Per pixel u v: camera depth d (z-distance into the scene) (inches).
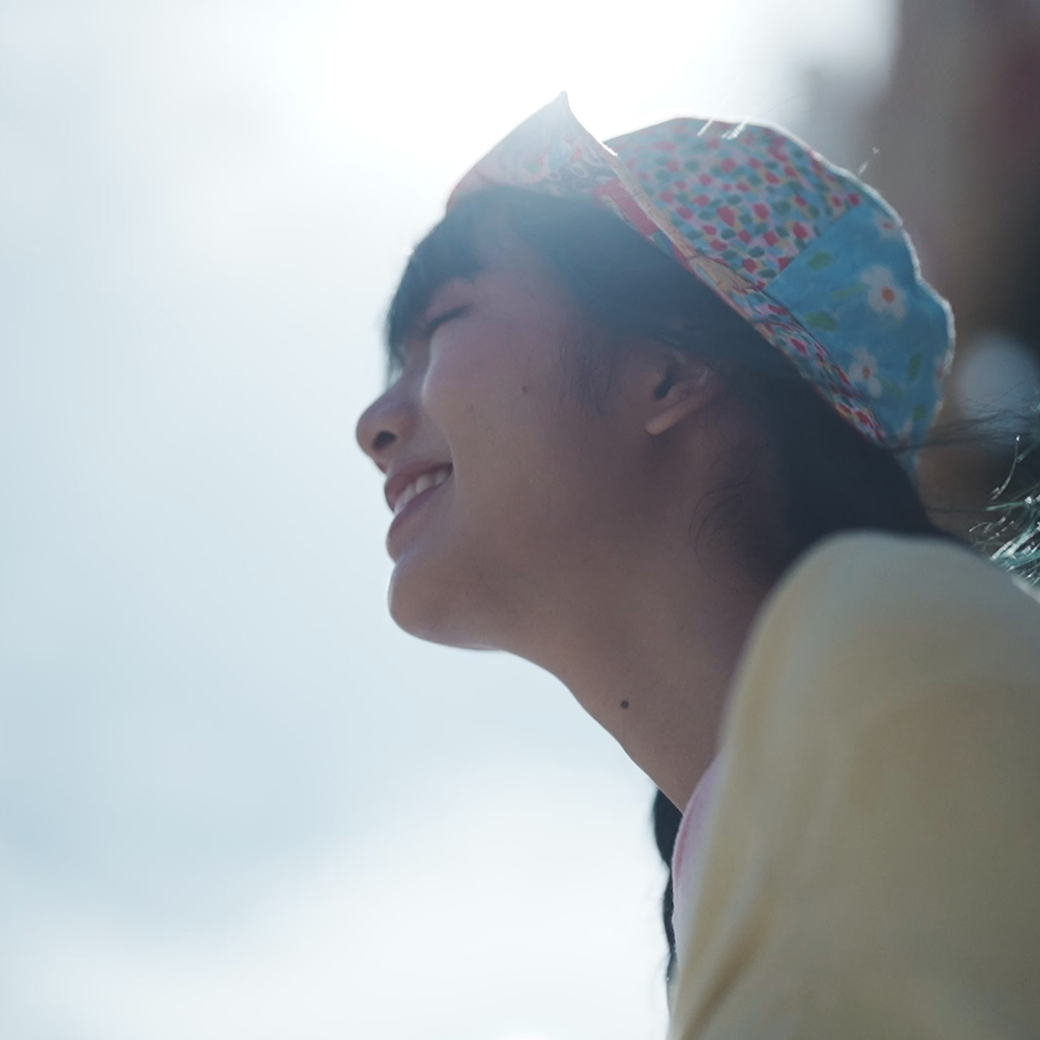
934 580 53.3
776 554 92.1
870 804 48.5
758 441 95.3
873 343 102.6
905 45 220.7
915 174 216.5
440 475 107.0
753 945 50.3
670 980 105.2
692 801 78.6
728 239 102.2
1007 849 46.4
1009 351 185.8
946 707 48.8
